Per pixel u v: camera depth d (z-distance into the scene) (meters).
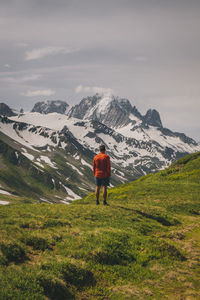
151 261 11.91
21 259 9.93
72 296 8.63
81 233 13.40
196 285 10.02
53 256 10.70
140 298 8.94
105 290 9.25
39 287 8.18
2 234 11.14
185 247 14.24
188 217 22.20
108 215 17.94
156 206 25.19
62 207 19.34
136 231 15.64
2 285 7.88
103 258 11.17
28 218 14.93
